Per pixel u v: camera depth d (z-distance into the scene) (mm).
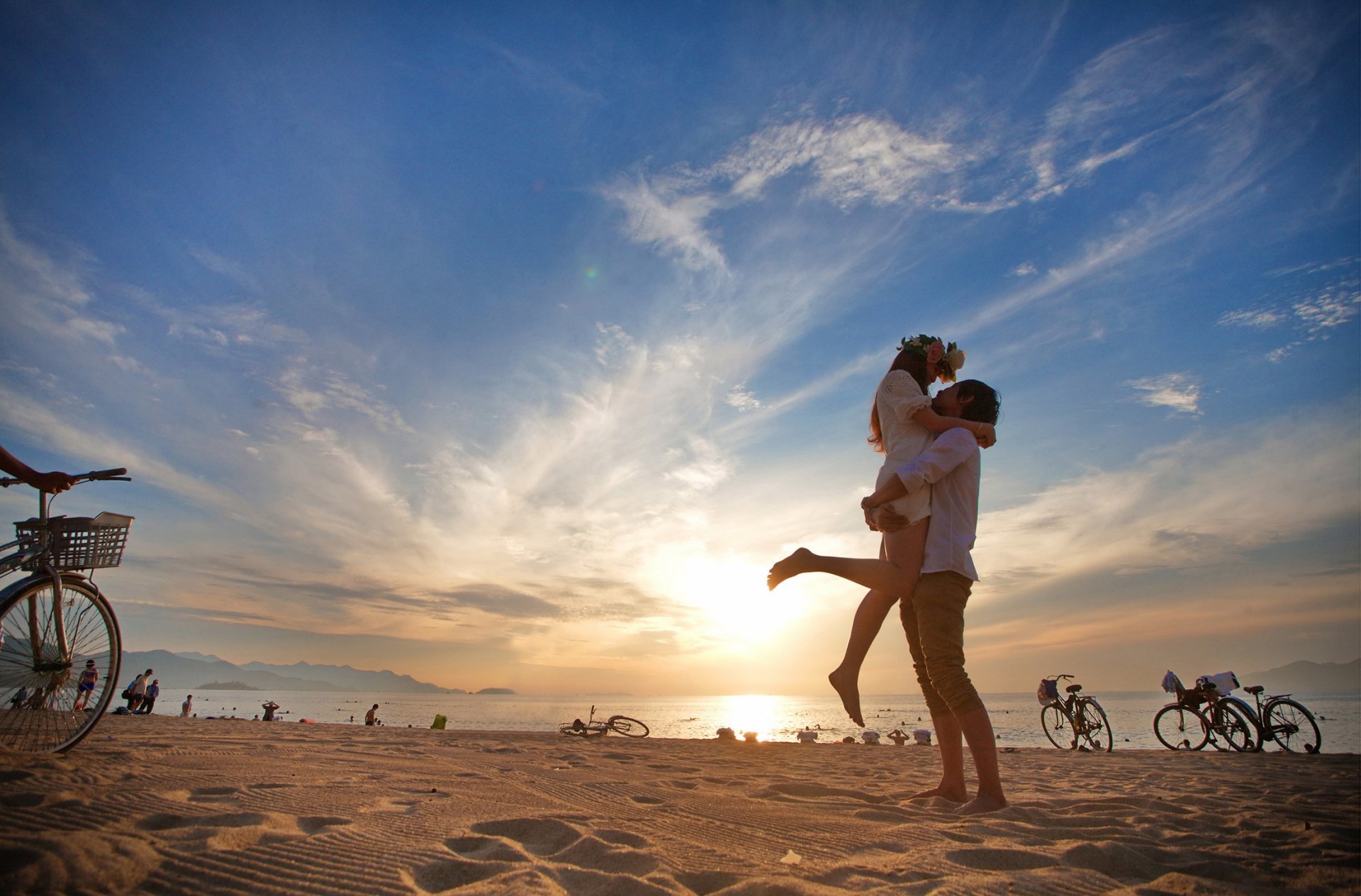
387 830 2119
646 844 2156
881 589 3152
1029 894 1723
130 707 17000
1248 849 2314
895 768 5664
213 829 1895
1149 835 2500
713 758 6387
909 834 2393
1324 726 38500
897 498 3225
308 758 4074
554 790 3357
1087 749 10000
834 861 2027
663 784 3848
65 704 3434
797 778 4586
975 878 1811
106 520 3490
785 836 2367
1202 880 1885
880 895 1663
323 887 1566
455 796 2961
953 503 3221
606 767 4883
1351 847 2328
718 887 1761
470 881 1680
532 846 2152
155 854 1688
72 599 3492
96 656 3588
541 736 10031
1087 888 1793
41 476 3361
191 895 1479
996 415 3516
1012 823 2650
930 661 3113
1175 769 5945
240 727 8242
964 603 3168
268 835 1919
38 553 3369
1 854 1547
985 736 3000
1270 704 9266
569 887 1668
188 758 3609
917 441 3346
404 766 4074
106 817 2027
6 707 3234
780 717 138625
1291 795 3869
